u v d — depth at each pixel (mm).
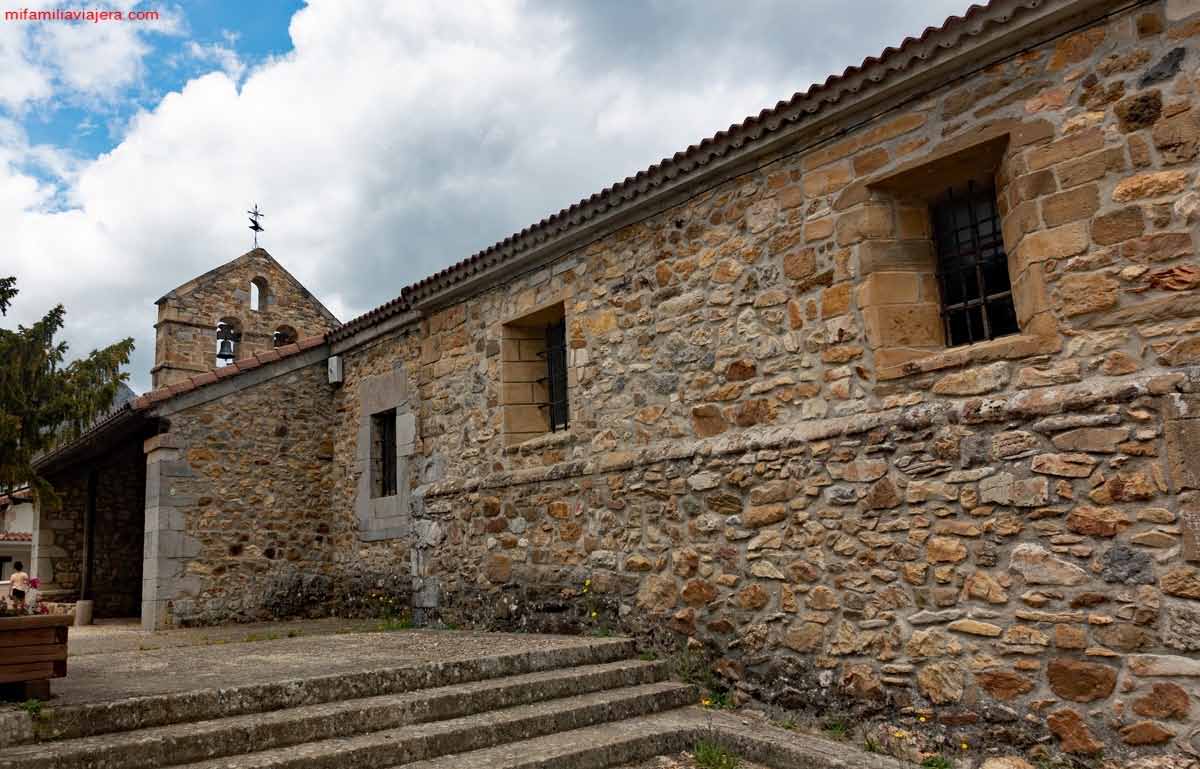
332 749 4086
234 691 4402
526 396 8117
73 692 4395
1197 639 3854
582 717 5027
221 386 10227
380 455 10328
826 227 5594
